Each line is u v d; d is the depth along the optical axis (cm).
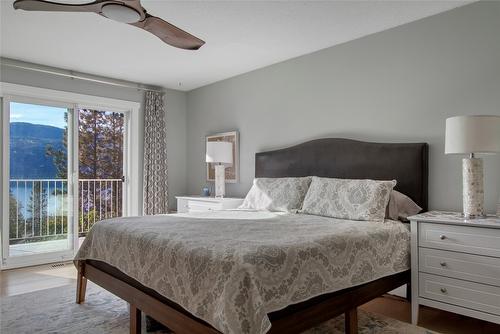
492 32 263
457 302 220
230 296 147
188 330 172
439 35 289
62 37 331
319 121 373
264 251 166
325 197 302
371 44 332
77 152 449
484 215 237
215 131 502
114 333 230
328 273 189
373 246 221
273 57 396
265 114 432
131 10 198
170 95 540
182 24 303
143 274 208
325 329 237
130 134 496
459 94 278
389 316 260
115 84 472
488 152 232
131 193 495
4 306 278
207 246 178
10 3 265
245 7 273
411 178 292
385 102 322
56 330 234
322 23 305
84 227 514
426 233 234
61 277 361
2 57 387
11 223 403
